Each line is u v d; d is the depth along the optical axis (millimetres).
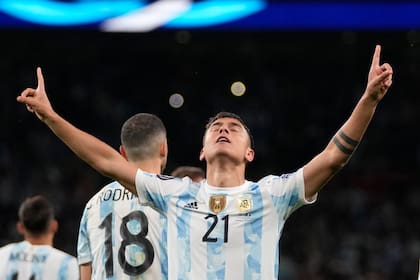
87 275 12438
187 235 10266
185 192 10500
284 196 10328
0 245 40906
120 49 49312
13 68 51000
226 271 10102
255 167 48875
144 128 12148
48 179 45344
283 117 51531
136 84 52750
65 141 10375
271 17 35406
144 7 34625
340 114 51750
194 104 52031
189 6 34875
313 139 50438
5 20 35000
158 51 50875
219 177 10555
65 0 34781
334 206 44344
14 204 43938
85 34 43469
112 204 12102
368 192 46219
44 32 42625
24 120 49031
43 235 14680
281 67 53125
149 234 11883
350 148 10102
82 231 12359
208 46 48344
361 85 52500
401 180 47031
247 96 52469
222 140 10633
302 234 41750
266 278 10125
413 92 51531
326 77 52844
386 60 50406
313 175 10242
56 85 51875
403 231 42938
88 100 51812
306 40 44719
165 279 11805
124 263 11867
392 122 50594
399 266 40500
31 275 14461
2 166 46344
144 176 10516
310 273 38625
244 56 51312
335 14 35438
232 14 35219
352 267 39625
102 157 10453
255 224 10258
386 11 35312
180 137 50281
